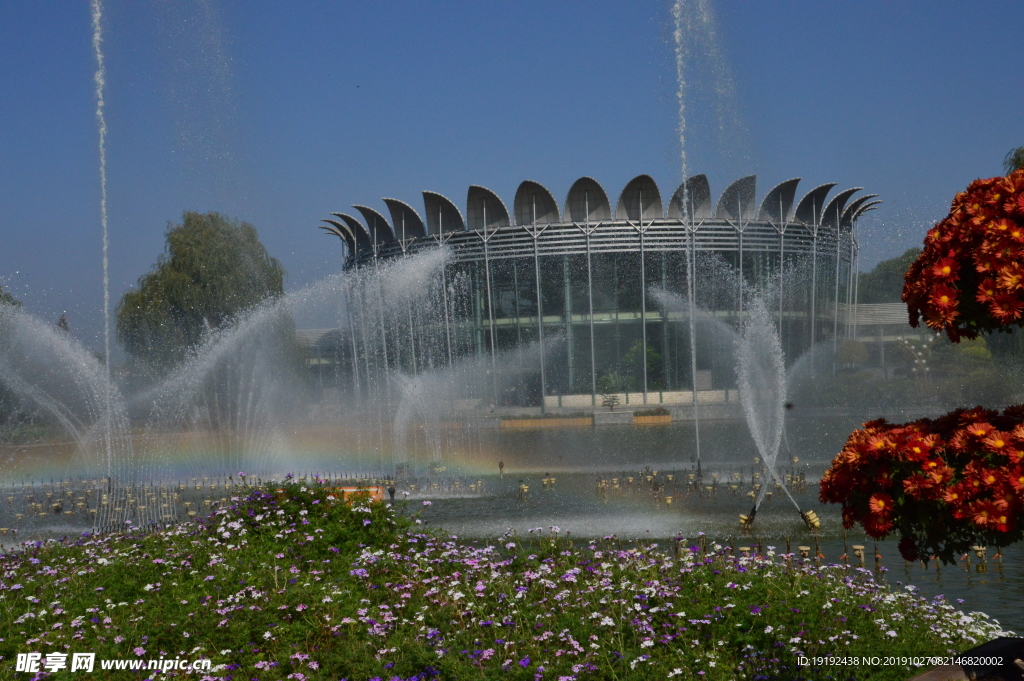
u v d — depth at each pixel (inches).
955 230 273.6
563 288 2908.5
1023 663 263.0
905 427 275.7
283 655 342.3
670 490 1071.6
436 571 444.1
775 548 724.0
